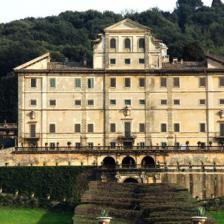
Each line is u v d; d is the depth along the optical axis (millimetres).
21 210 170625
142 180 197000
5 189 195625
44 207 174250
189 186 196750
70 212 170750
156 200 162375
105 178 197125
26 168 197000
